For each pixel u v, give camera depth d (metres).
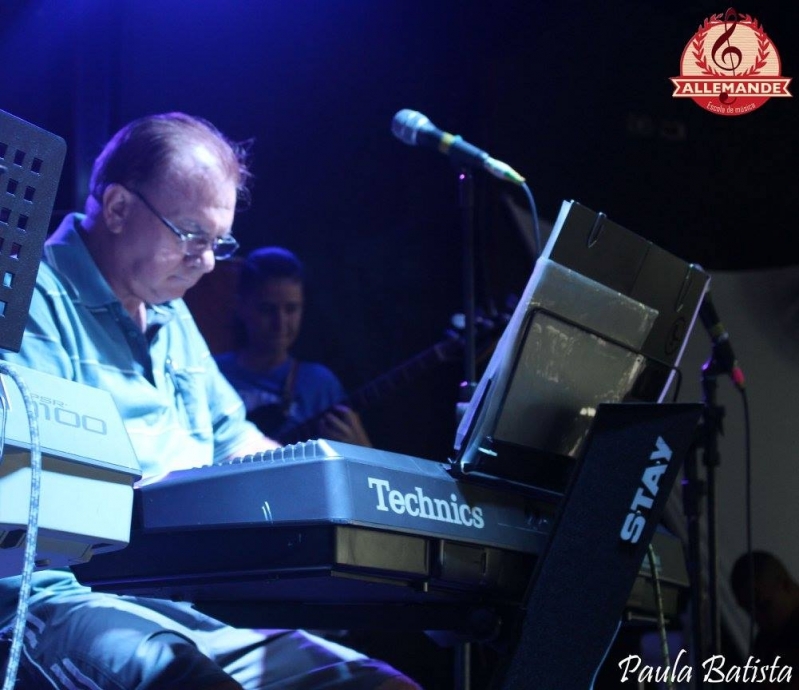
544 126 6.88
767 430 6.58
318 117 6.66
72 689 2.42
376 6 6.69
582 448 2.35
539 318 2.44
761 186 7.08
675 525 5.78
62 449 1.83
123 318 3.29
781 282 6.91
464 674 3.18
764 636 5.77
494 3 6.88
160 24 6.02
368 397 5.72
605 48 7.02
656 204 6.97
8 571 2.02
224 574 2.13
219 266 5.82
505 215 6.71
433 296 6.80
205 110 6.24
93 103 4.88
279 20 6.46
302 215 6.74
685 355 6.65
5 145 1.75
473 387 3.68
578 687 2.39
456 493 2.33
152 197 3.32
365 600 2.51
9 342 1.79
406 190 6.86
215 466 2.19
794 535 6.33
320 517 2.03
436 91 6.85
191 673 2.35
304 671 2.88
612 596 2.38
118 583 2.28
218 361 5.79
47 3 5.12
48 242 3.31
